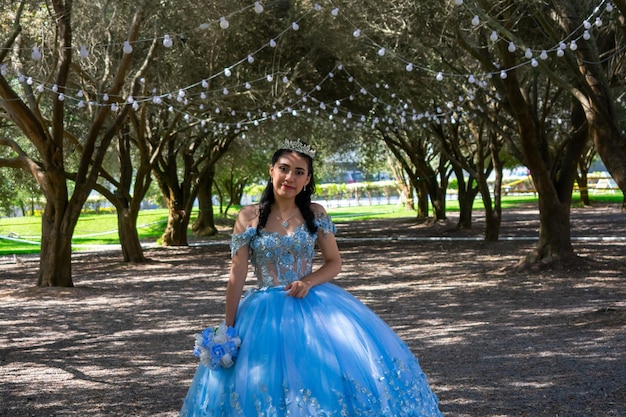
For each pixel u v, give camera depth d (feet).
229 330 12.14
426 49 47.65
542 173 48.47
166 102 64.95
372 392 11.62
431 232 95.96
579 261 48.62
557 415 17.35
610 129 36.78
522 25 47.62
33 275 60.23
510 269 49.73
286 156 12.67
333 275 12.85
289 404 11.38
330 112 73.20
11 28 45.68
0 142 49.75
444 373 22.35
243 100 65.10
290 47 61.16
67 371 24.38
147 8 46.44
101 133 76.69
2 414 18.99
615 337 26.53
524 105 45.83
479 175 75.41
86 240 110.42
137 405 19.62
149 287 49.80
